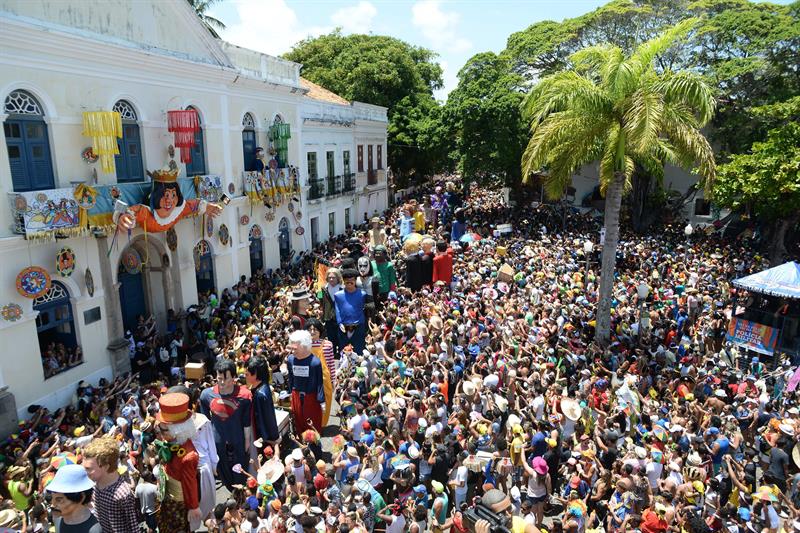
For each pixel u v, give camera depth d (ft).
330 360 31.83
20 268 41.88
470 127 117.39
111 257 50.03
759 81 101.30
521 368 42.78
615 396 40.01
